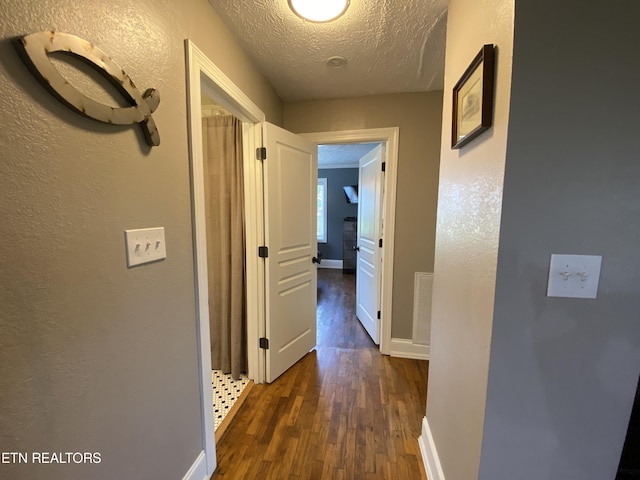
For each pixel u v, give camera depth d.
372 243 2.84
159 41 0.98
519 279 0.73
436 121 2.29
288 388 2.04
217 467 1.41
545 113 0.68
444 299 1.24
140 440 0.95
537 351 0.76
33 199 0.62
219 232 2.15
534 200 0.70
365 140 2.42
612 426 0.76
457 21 1.14
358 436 1.59
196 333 1.25
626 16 0.64
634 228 0.69
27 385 0.62
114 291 0.83
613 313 0.72
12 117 0.57
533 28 0.66
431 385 1.42
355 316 3.54
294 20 1.41
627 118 0.66
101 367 0.80
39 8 0.61
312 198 2.48
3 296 0.57
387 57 1.77
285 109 2.49
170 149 1.05
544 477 0.80
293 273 2.29
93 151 0.75
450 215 1.18
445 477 1.14
